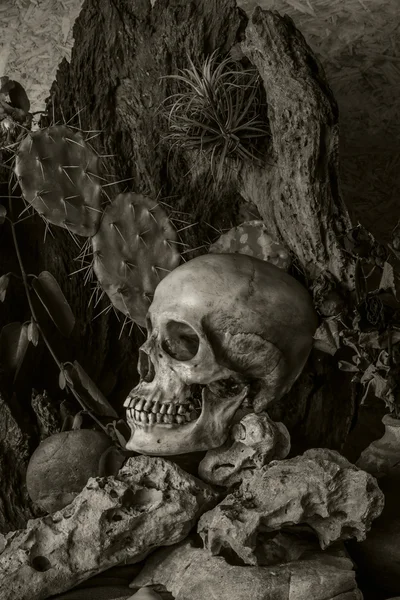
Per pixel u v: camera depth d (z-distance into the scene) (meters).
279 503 1.48
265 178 2.03
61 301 2.04
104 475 1.86
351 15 2.61
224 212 2.18
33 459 1.88
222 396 1.69
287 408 2.07
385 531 1.61
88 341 2.19
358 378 1.87
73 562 1.52
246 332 1.67
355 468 1.51
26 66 2.95
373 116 2.57
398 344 1.75
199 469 1.69
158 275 2.06
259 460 1.63
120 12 2.17
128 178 2.21
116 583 1.58
